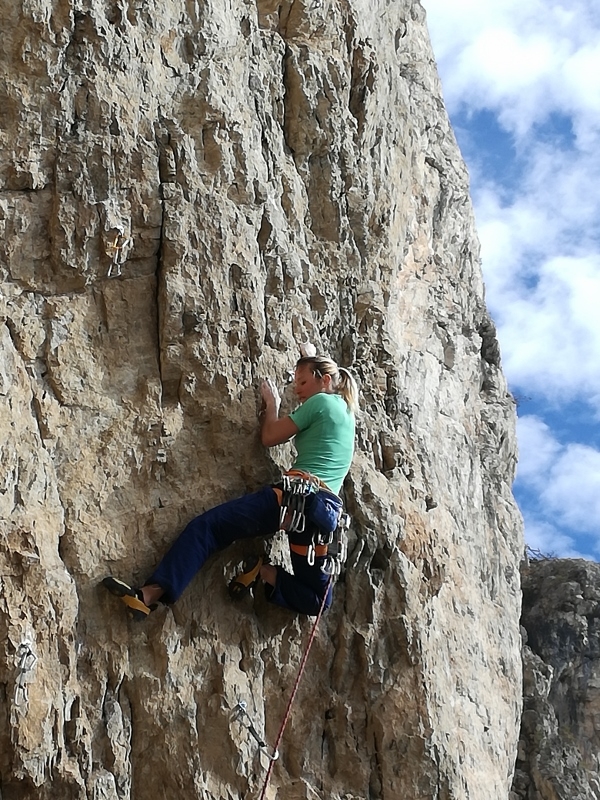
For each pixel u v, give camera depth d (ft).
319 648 16.21
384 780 15.89
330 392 15.75
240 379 16.03
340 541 15.29
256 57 18.83
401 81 25.38
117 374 15.26
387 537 16.85
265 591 15.76
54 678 13.47
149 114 15.98
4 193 14.76
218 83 17.07
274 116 18.99
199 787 14.30
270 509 14.75
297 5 20.08
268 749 15.44
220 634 15.17
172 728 14.37
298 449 15.35
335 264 19.29
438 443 27.37
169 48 16.85
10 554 13.37
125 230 15.20
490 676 26.96
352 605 16.46
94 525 14.56
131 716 14.23
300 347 17.17
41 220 14.96
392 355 19.40
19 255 14.80
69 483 14.57
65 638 13.69
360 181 20.04
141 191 15.55
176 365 15.55
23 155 14.79
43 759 13.15
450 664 23.95
